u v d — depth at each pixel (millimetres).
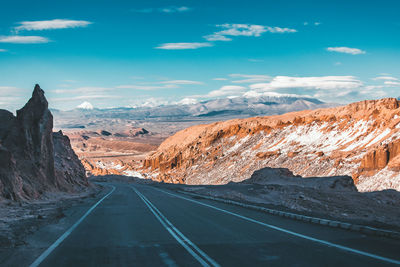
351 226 14117
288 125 127562
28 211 21516
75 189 50125
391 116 88250
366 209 28766
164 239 12102
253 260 8930
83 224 16188
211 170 125000
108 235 13016
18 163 34500
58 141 60125
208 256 9422
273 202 31984
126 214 20641
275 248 10453
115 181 117250
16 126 36781
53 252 9977
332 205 29734
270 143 120938
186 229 14438
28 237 12422
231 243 11281
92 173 154625
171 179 125250
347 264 8453
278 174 54656
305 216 17547
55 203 28828
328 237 12422
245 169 107562
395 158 66500
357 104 111688
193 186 66125
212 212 21844
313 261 8789
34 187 33281
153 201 32188
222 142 146250
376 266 8234
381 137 83812
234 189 44156
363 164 72438
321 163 85438
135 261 8898
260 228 14680
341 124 105688
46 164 39500
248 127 145875
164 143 190500
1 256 9398
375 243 11250
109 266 8391
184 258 9211
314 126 114562
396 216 25531
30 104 38531
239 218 18469
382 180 64188
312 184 46812
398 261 8742
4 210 21359
